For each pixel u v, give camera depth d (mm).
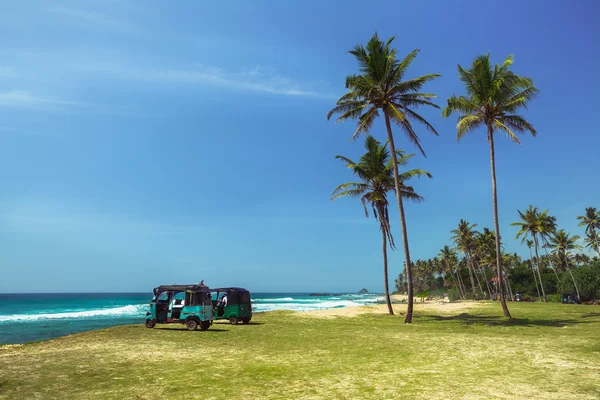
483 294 87750
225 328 20562
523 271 89312
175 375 9000
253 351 12812
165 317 20312
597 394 6953
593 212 72188
